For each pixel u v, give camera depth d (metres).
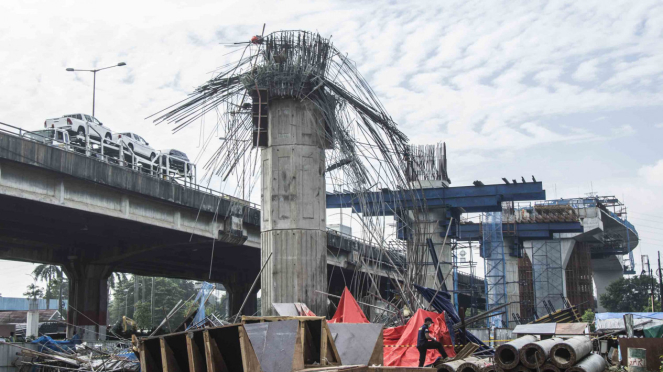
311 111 24.42
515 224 80.75
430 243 37.31
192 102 24.67
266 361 14.17
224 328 14.56
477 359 18.94
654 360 22.02
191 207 39.62
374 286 26.27
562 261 106.75
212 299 93.62
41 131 36.09
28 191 29.64
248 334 14.57
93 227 38.75
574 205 105.75
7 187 28.58
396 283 27.34
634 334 33.69
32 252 45.78
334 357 16.28
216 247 46.91
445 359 19.16
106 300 48.31
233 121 24.59
